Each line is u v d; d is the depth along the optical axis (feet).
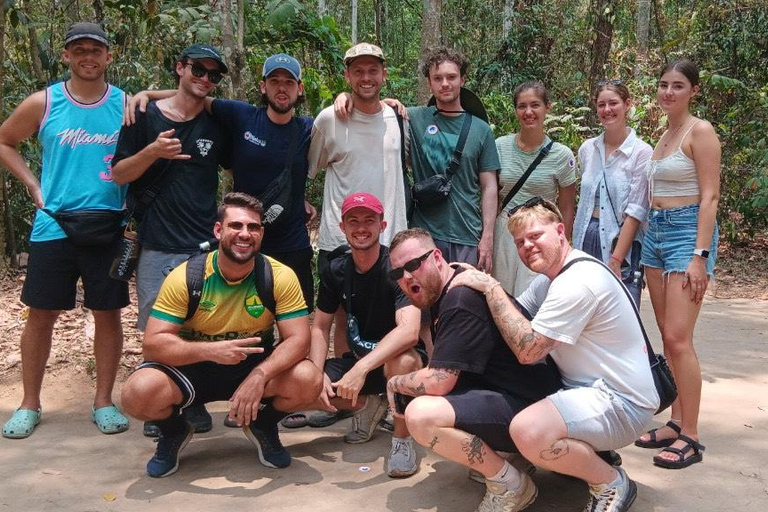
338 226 12.05
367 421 11.57
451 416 8.56
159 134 11.29
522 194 12.94
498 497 8.84
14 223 21.98
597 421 8.38
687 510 9.20
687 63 10.70
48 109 11.65
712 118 30.58
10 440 11.54
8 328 16.39
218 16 19.13
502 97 29.89
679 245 10.70
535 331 8.44
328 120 12.19
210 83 11.49
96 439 11.62
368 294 11.06
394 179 12.19
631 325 8.74
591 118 32.22
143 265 11.68
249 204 9.73
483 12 43.16
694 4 38.60
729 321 19.39
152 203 11.59
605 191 11.84
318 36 22.79
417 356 10.68
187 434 10.48
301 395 10.20
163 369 9.88
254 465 10.70
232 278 10.00
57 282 11.75
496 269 13.07
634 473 10.28
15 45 22.13
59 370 14.34
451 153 12.53
